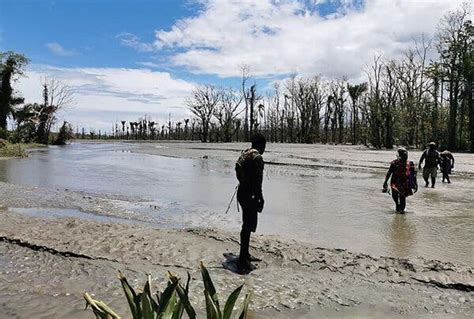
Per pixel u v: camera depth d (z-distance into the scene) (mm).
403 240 8227
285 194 14953
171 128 143875
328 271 6156
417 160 34250
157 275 5973
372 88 74750
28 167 26547
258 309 4875
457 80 57688
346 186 17453
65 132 81000
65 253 6891
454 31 57750
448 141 59531
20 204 12055
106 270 6199
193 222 9922
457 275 5945
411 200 13805
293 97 103438
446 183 19172
